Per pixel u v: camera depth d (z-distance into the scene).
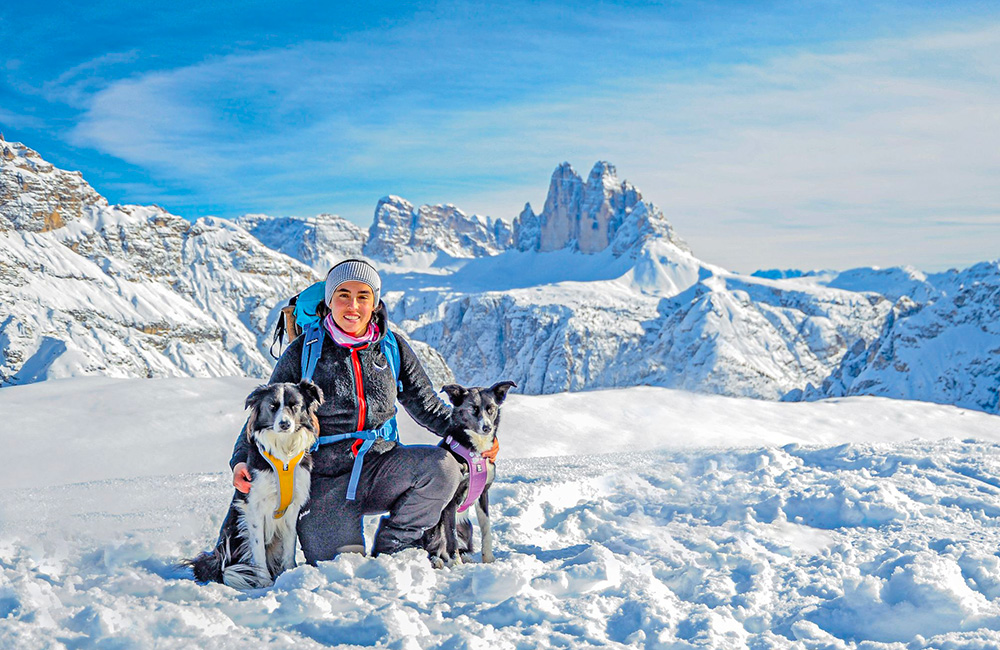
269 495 3.77
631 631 3.28
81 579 3.76
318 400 3.90
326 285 4.24
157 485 6.49
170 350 181.25
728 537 4.73
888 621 3.38
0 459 12.73
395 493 4.16
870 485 5.82
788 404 22.73
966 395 193.25
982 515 5.18
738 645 3.12
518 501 5.81
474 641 2.96
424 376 4.54
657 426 18.44
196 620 3.09
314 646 2.94
